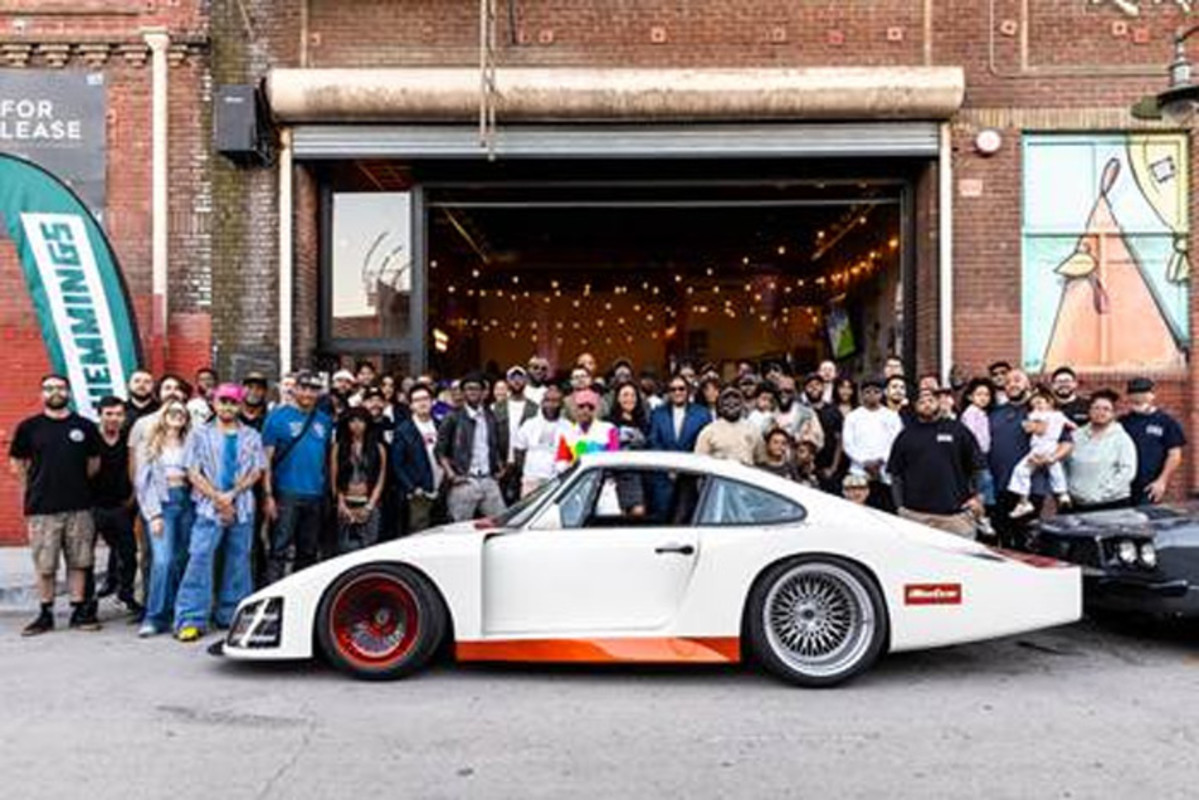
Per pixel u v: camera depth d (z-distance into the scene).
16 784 5.03
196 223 12.84
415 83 12.63
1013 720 6.09
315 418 9.12
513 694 6.68
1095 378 12.88
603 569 6.98
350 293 13.87
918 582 6.87
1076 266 12.99
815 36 13.00
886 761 5.36
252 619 7.11
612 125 12.99
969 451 8.52
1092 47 12.91
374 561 7.02
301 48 12.98
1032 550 8.66
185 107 12.84
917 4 12.99
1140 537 7.56
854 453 10.01
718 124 12.97
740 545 6.92
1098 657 7.71
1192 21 12.84
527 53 13.04
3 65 12.66
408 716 6.18
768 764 5.32
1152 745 5.61
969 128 12.92
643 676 7.15
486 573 7.06
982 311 12.86
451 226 17.28
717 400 9.83
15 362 12.63
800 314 20.55
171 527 8.58
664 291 24.58
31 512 8.65
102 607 9.78
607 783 5.04
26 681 7.01
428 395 10.16
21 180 12.08
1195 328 12.75
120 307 12.22
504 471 9.99
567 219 17.55
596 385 11.37
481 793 4.91
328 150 13.00
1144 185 12.98
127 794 4.90
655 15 13.02
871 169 13.71
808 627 6.91
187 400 9.30
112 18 12.72
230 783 5.05
